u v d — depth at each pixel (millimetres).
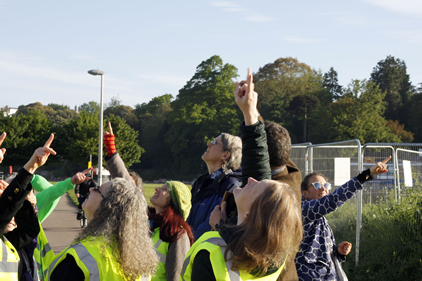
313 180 3809
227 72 67312
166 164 81438
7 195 2188
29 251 2814
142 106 103750
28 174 2227
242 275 1734
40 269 2633
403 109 76250
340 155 8078
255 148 2164
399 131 63312
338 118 60969
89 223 2160
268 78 81062
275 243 1698
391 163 7914
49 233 11133
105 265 2020
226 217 2295
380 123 60125
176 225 2877
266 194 1777
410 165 7691
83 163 45594
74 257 1997
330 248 3225
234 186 3299
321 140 64062
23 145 46688
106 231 2072
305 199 3680
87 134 45844
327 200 3059
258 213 1744
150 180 74875
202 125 66062
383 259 6531
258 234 1713
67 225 12695
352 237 7141
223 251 1781
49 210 3350
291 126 71875
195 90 67812
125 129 47469
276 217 1720
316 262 3102
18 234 2447
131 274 2084
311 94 77438
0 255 2152
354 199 7355
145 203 2291
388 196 7551
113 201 2150
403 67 81812
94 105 145125
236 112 66500
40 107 122125
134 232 2137
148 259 2211
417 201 6871
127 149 47156
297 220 1804
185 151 72000
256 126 2145
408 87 79750
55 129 48750
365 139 59344
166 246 2852
